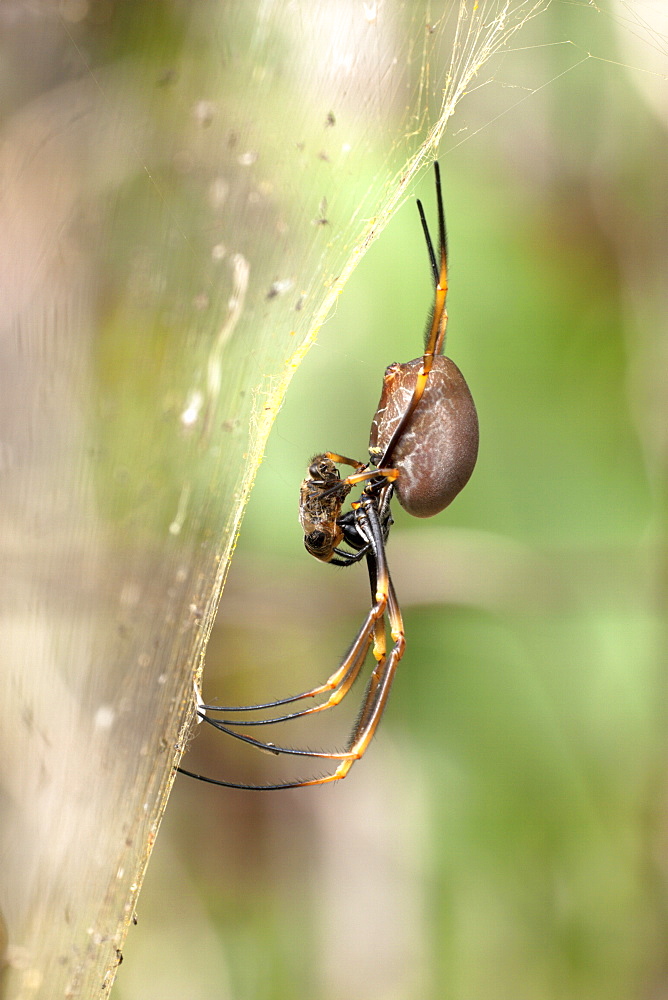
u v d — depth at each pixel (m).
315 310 0.67
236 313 0.68
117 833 0.67
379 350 0.72
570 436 0.73
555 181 0.73
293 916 0.72
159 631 0.69
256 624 0.72
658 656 0.72
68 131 0.71
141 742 0.68
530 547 0.72
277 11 0.69
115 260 0.71
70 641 0.69
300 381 0.72
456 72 0.67
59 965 0.66
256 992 0.72
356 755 0.64
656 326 0.73
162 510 0.70
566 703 0.73
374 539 0.64
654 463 0.73
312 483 0.64
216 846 0.73
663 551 0.72
